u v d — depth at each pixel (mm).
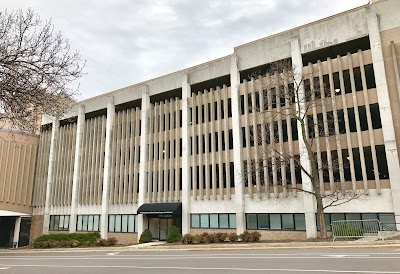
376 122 24438
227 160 30516
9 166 44812
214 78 33250
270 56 29953
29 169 47094
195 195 31875
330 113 26078
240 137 29969
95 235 36188
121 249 26531
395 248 15727
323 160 25984
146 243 31578
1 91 7125
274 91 28828
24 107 7523
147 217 35156
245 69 31250
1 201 43375
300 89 27141
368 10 25516
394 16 24594
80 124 43125
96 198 39156
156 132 36406
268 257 14648
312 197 25312
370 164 24297
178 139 34375
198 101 33781
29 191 46625
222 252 18969
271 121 28047
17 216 45062
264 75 30812
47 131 47719
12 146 45469
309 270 10375
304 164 26031
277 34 29922
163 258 16906
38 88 7488
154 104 38281
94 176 40344
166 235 33844
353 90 25172
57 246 32781
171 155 34438
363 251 15164
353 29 26109
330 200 24812
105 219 37406
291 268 10992
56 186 44188
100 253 23562
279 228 26859
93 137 41781
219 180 30656
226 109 31719
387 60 24250
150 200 34875
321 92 26094
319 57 29031
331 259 12695
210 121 32688
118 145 39250
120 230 36625
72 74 8141
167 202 33562
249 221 28516
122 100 40000
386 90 23656
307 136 26422
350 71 25547
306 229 25047
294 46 28391
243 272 10664
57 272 13086
